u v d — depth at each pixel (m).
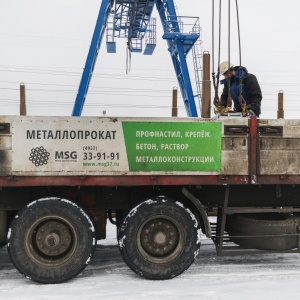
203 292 4.46
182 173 4.93
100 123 4.82
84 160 4.79
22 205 5.17
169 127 4.92
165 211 5.02
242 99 6.09
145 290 4.57
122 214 5.64
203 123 4.97
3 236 5.18
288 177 5.07
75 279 5.08
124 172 4.84
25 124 4.71
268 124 5.05
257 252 5.33
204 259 6.21
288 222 5.34
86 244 4.91
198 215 5.37
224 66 6.76
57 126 4.76
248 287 4.66
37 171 4.71
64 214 4.86
